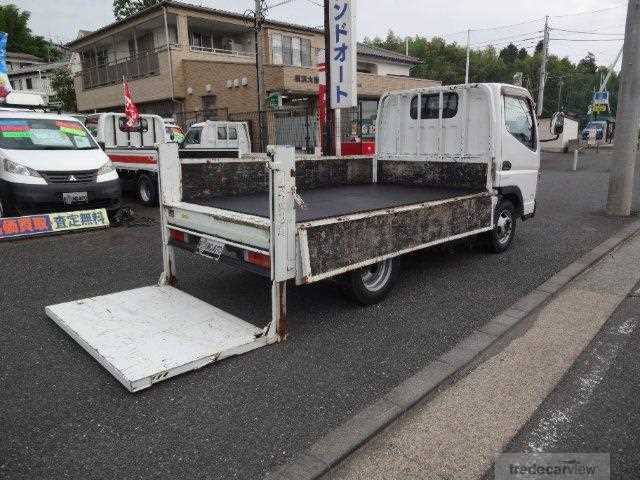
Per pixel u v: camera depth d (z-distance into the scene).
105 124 12.21
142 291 4.79
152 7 21.95
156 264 6.16
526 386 3.34
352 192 6.02
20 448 2.68
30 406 3.08
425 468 2.56
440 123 6.32
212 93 22.25
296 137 20.80
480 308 4.66
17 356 3.72
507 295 5.00
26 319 4.43
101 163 8.39
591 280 5.58
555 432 2.84
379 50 33.78
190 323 4.03
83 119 13.39
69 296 5.05
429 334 4.10
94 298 4.60
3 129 8.07
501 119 5.88
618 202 9.15
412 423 2.95
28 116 8.56
